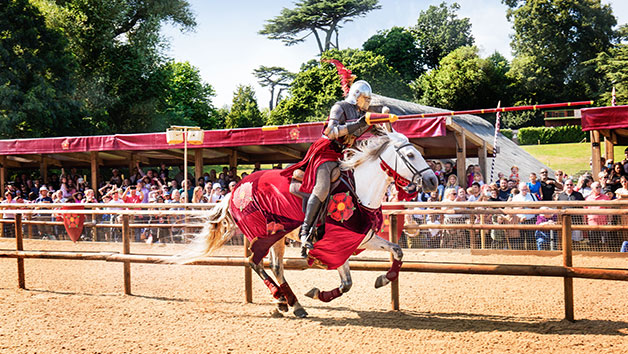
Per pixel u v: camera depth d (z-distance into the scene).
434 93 53.00
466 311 6.41
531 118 51.69
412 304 6.86
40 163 19.20
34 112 26.42
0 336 5.79
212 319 6.37
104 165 20.83
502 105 53.12
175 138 12.28
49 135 28.81
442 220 9.78
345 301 7.15
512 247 9.48
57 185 18.05
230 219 6.58
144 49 34.06
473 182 11.90
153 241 11.33
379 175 5.72
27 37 26.94
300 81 41.84
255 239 6.16
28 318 6.53
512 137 46.44
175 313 6.67
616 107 11.29
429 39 68.50
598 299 6.78
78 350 5.29
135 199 14.11
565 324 5.68
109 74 33.84
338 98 38.97
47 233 12.51
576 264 8.62
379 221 5.87
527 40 57.12
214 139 14.55
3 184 18.73
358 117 5.64
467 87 51.81
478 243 9.61
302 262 6.59
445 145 15.39
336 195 5.62
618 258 8.99
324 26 56.66
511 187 11.61
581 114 11.68
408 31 62.75
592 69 52.72
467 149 15.88
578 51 55.41
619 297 6.86
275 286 6.44
